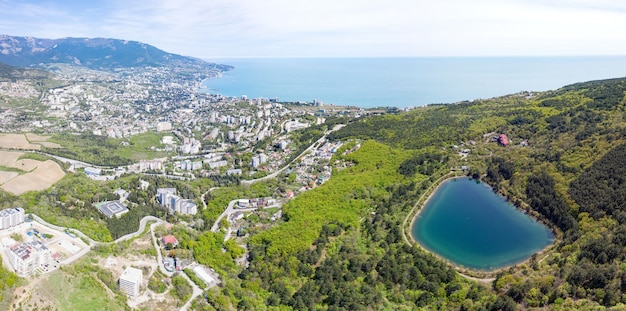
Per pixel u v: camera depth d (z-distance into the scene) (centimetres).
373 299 19388
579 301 16838
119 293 18900
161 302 19125
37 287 17850
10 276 17825
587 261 19200
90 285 18725
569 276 18275
